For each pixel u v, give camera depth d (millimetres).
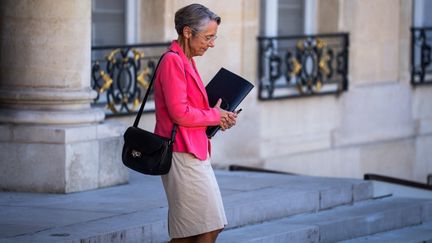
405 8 21516
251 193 13461
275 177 15133
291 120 19156
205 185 9289
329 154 19984
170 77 9141
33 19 13078
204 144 9367
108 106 15727
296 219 13219
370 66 20750
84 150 13195
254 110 18359
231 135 18016
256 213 12766
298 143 19297
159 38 16828
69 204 12383
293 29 19859
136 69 16141
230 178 14930
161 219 11516
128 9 16828
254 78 18297
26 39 13109
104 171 13523
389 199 15133
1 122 13195
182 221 9328
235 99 9523
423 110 22375
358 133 20625
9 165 13164
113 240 10805
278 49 18734
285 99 18953
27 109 13195
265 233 12172
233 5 17719
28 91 13109
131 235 11031
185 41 9344
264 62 18500
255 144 18438
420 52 22188
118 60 15859
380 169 21281
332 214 13672
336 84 20109
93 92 13461
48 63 13133
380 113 21141
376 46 20844
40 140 13039
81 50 13297
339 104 20125
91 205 12328
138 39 16938
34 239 10383
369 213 13844
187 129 9273
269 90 18500
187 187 9266
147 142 9164
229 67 17781
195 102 9328
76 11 13172
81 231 10805
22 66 13148
